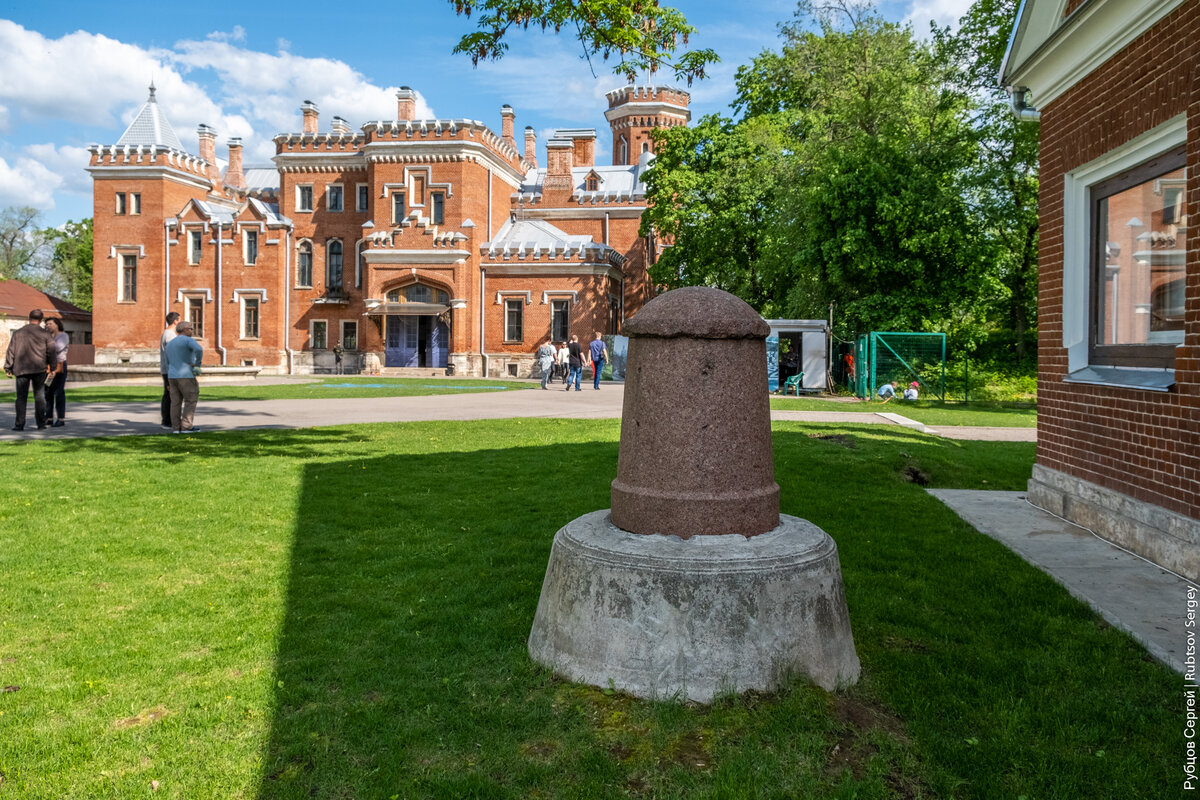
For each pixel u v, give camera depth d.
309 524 6.17
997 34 27.09
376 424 13.62
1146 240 5.81
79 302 71.44
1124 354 6.11
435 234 39.56
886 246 24.73
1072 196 6.84
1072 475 6.66
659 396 3.52
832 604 3.40
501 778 2.72
